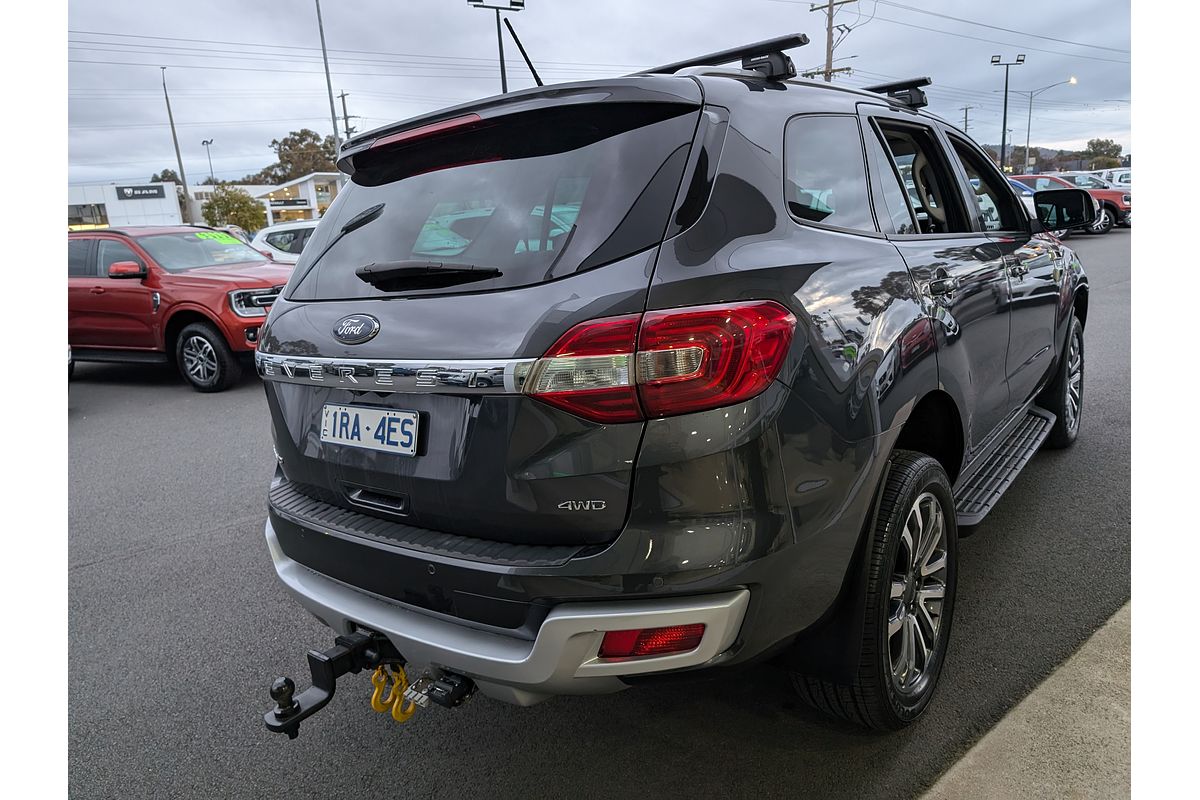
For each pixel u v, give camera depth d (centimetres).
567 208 192
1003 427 348
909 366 223
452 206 214
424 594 198
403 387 193
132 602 368
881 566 211
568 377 170
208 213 6275
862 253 224
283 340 230
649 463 170
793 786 221
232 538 440
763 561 177
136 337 861
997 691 253
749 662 189
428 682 212
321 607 220
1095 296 1058
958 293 267
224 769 251
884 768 225
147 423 721
